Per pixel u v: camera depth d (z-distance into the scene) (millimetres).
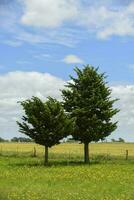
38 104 62125
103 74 68125
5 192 34281
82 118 66250
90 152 96312
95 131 66625
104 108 67500
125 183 40250
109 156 76875
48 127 62312
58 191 35156
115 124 67875
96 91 67312
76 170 52188
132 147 132250
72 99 67375
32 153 83562
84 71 67875
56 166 58062
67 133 63000
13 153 83312
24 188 36656
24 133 62406
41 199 31297
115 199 31438
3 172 49094
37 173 48344
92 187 37531
